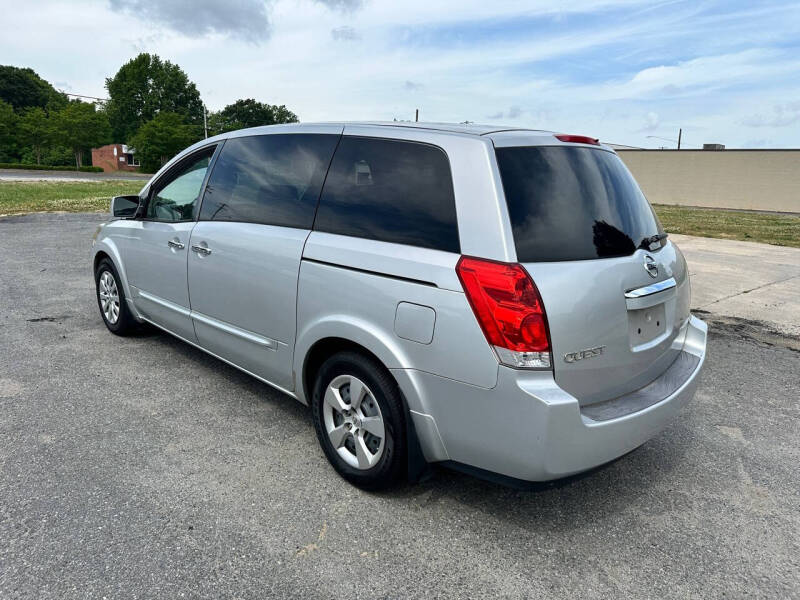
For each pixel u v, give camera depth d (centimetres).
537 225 231
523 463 222
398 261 248
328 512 260
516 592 217
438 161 252
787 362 500
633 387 261
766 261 1025
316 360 303
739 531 261
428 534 248
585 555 240
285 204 313
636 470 313
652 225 292
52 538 233
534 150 249
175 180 405
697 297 736
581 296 226
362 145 286
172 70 9800
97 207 1681
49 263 816
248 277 324
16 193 2311
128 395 377
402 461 261
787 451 339
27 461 290
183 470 289
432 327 235
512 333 216
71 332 502
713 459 327
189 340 400
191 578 215
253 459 303
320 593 211
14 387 382
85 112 7044
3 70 9250
